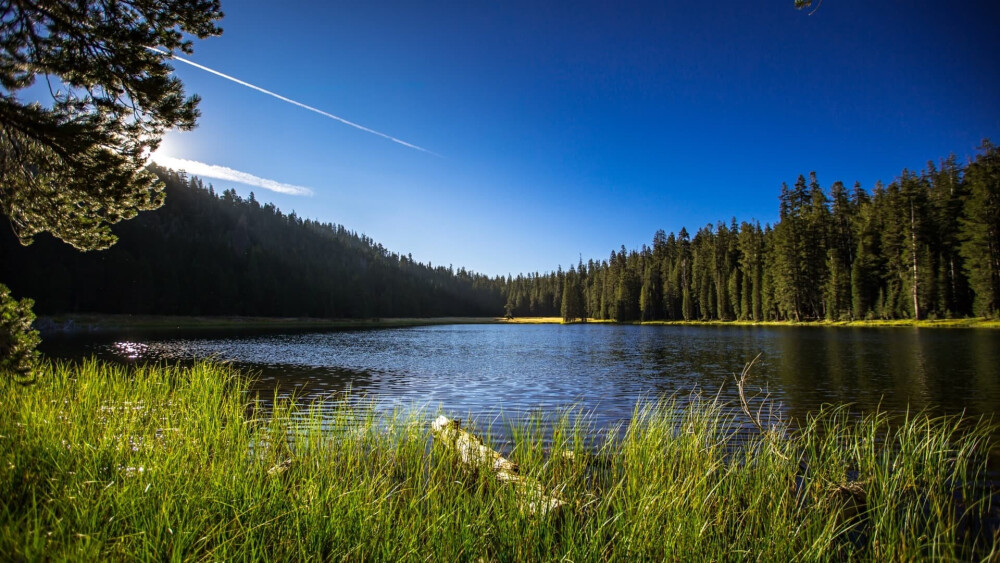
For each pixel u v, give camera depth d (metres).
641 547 4.07
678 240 103.19
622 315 101.62
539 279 152.00
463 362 26.94
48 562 2.95
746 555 4.20
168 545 3.44
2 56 6.11
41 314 62.38
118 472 4.39
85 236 7.87
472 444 6.58
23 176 7.15
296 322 95.31
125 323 68.25
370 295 124.56
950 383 16.06
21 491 4.07
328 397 14.95
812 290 63.69
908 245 51.31
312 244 172.50
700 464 6.14
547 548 4.02
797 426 10.48
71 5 6.09
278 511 4.10
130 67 6.44
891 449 8.02
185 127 7.20
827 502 5.64
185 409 7.81
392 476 5.98
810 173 71.75
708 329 60.12
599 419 11.46
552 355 31.19
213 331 60.06
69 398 7.74
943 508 5.68
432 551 3.85
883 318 53.50
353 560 3.70
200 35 7.02
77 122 6.31
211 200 155.62
